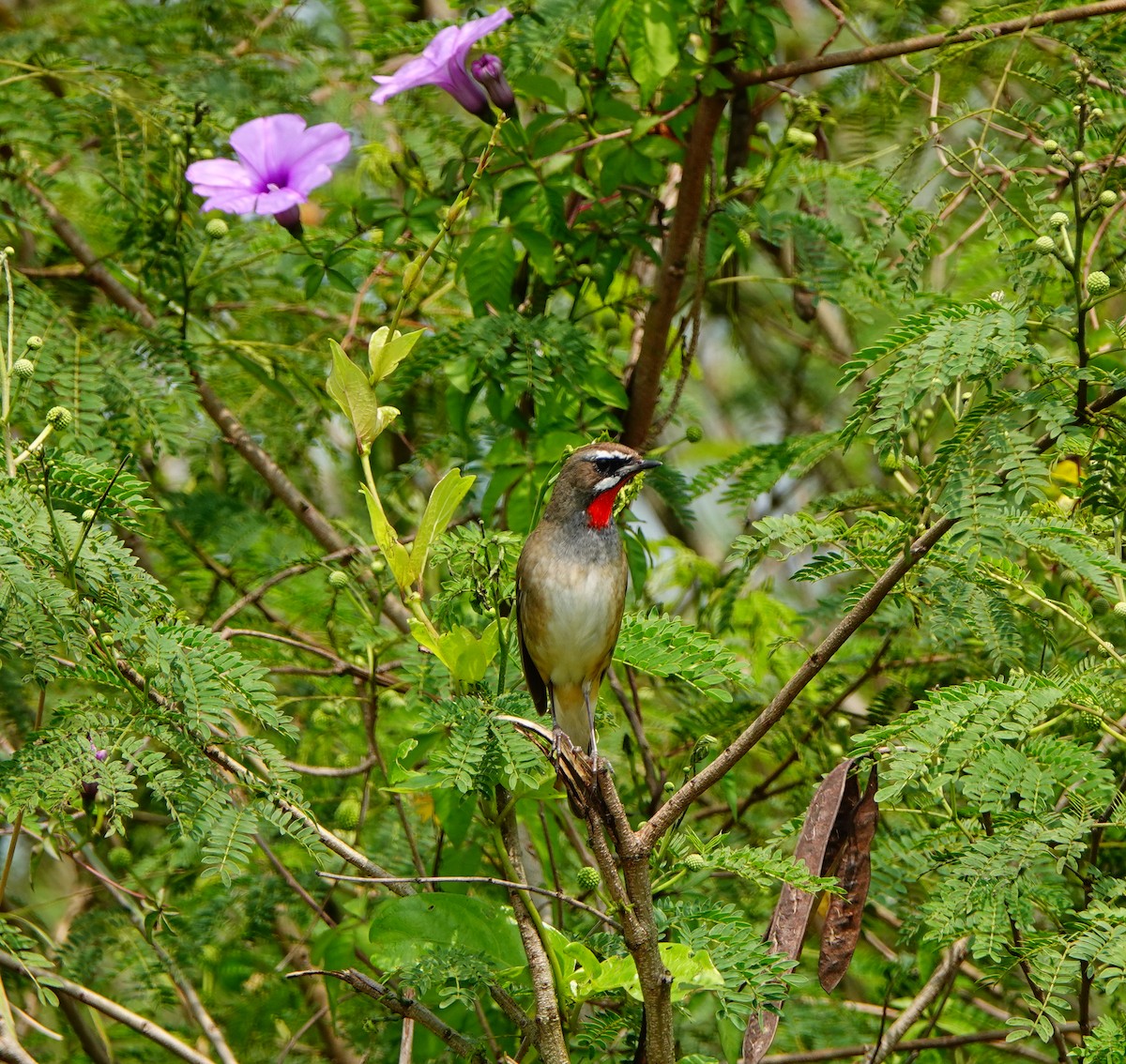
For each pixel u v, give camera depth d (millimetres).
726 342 17250
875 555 7875
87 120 12016
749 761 12562
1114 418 7098
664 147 11336
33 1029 11539
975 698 7215
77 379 10141
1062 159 7504
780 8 11555
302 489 13961
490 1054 8414
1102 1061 6934
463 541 8531
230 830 6961
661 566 12734
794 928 7387
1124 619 8812
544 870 10336
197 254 11977
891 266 10820
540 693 10180
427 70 8438
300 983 11930
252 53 13188
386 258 11789
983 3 11445
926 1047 9797
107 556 7367
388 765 9828
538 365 10320
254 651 11641
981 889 6945
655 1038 6809
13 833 8023
